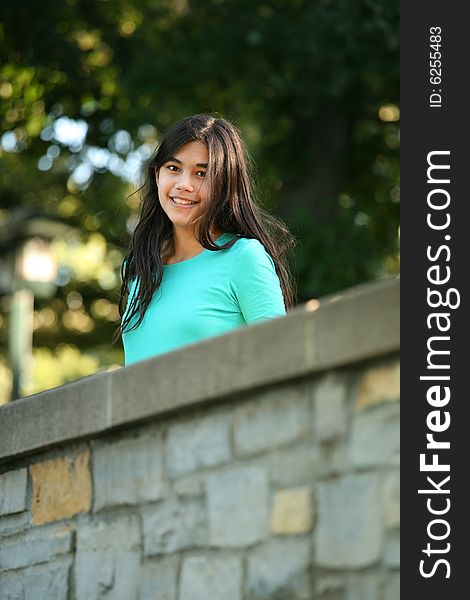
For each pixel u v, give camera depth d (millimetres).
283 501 3047
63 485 3969
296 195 13445
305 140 13461
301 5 12586
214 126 4156
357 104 12930
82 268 17750
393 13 11789
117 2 13609
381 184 14023
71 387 3857
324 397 2955
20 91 13648
